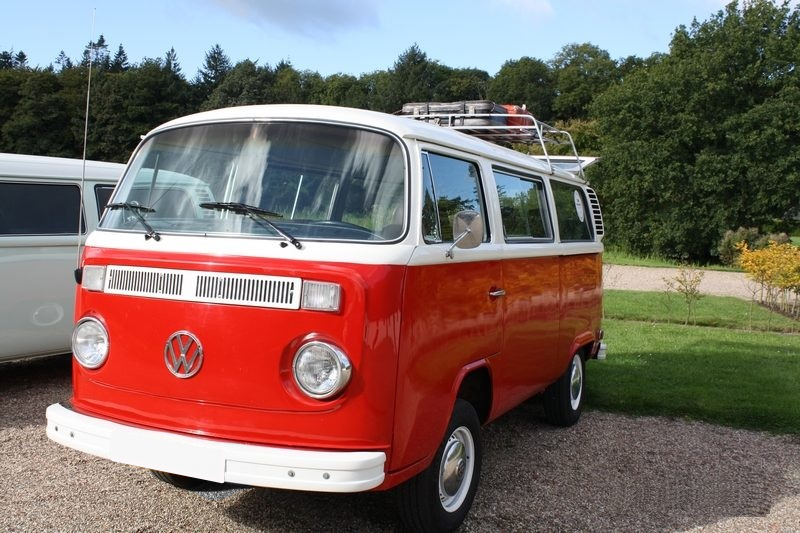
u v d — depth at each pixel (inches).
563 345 232.1
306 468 121.9
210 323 133.3
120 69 4089.6
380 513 167.2
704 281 922.1
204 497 173.6
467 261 157.5
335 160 145.0
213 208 145.5
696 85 1269.7
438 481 148.7
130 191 161.0
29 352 272.7
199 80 4175.7
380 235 136.1
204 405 133.9
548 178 231.3
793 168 1200.2
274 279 130.3
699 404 278.8
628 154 1320.1
